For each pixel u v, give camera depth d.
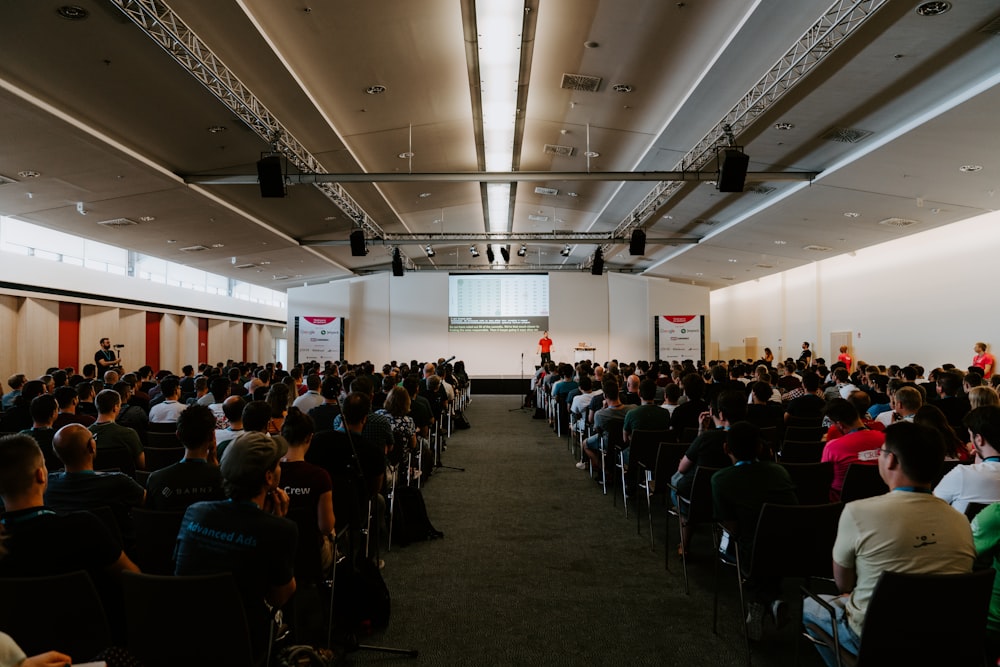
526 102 7.98
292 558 2.01
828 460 3.80
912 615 1.83
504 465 7.61
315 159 9.43
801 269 18.11
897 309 13.60
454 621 3.22
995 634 2.03
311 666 2.25
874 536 2.00
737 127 7.45
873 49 5.69
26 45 5.34
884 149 7.68
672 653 2.88
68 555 1.87
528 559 4.20
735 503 2.95
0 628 1.75
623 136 9.21
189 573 1.94
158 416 5.59
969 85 6.18
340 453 3.34
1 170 8.02
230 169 9.04
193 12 5.34
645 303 20.22
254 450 1.99
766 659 2.84
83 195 9.30
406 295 20.19
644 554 4.30
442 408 7.74
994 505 2.12
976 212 10.28
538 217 15.88
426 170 11.05
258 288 24.42
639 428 5.24
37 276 11.89
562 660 2.82
